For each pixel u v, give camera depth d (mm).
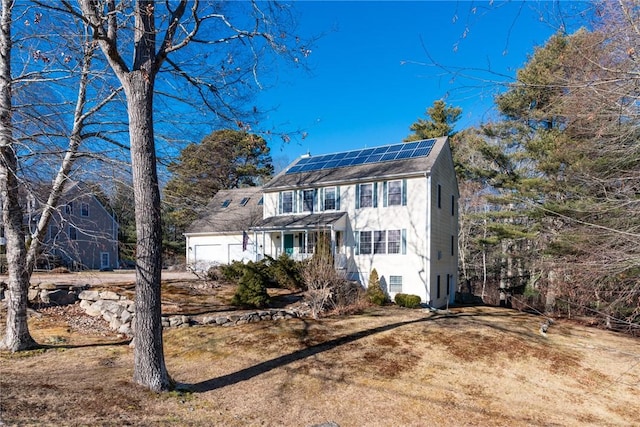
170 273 22109
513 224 21984
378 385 7699
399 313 14531
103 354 8727
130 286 13812
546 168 16531
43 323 11039
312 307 13453
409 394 7383
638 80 5418
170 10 6801
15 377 6695
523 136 19641
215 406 6332
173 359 8727
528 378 8562
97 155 8438
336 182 19625
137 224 6594
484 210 28172
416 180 17781
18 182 8320
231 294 15094
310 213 20703
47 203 8547
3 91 8086
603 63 5914
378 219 18609
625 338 12750
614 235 7738
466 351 9922
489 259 30203
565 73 7043
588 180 9375
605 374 9094
